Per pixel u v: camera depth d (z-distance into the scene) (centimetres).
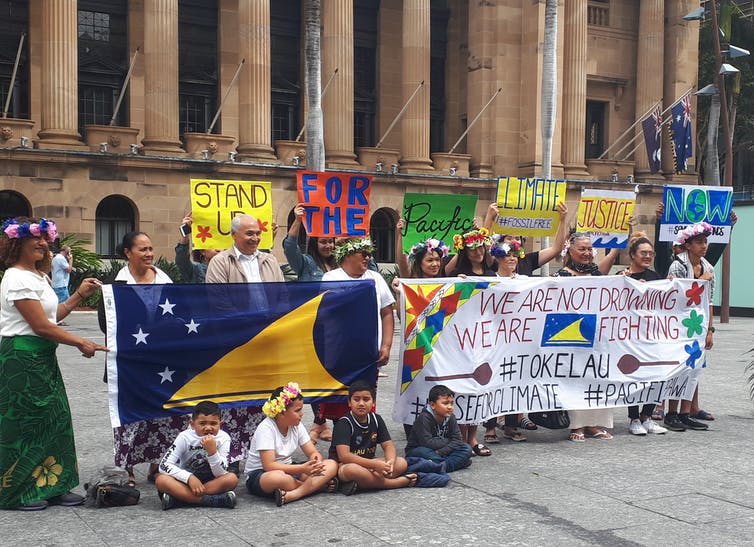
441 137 4347
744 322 3003
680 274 1105
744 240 3322
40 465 716
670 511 714
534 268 1120
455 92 4306
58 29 3153
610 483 805
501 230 1307
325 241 1147
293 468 751
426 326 918
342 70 3656
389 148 4150
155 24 3331
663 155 4462
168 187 3341
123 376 765
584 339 1014
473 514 704
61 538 644
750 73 4834
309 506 729
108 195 3244
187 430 741
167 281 837
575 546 626
